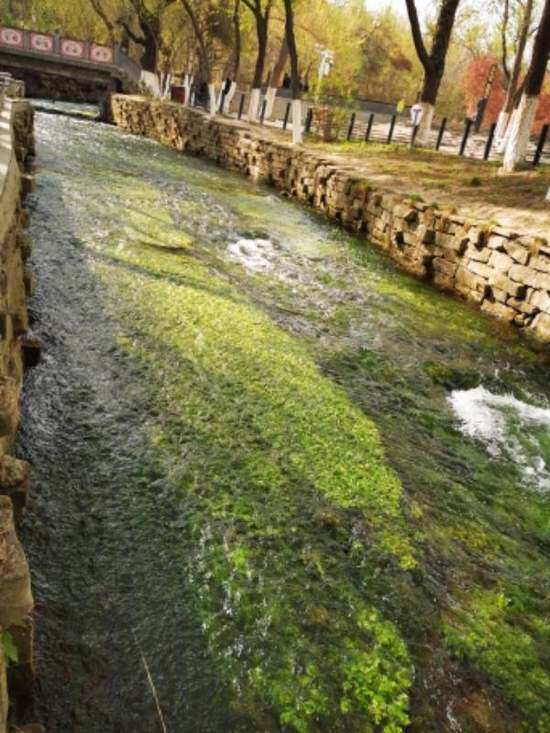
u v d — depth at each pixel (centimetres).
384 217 1050
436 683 281
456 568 353
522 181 1153
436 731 260
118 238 805
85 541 324
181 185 1347
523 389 624
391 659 287
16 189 583
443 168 1377
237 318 629
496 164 1450
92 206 943
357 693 269
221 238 956
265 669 273
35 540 318
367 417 497
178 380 488
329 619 302
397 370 605
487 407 577
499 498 434
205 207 1148
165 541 332
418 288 880
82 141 1780
